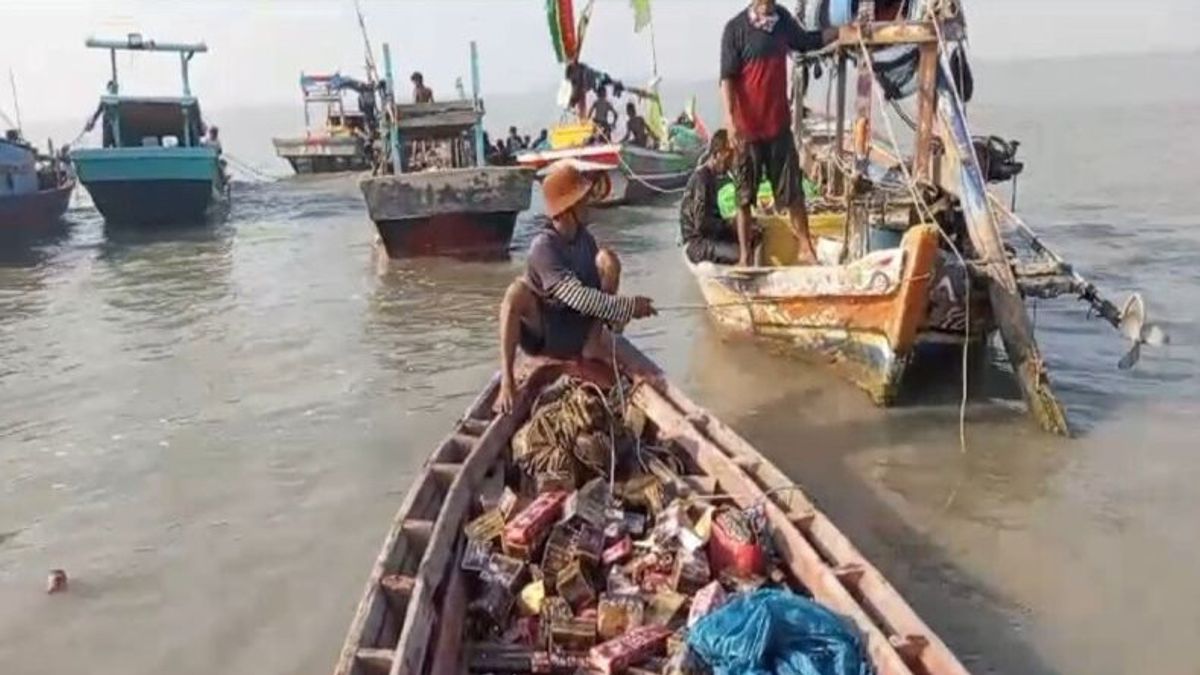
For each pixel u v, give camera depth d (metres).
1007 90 68.12
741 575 5.52
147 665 6.18
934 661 4.40
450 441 6.90
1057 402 8.95
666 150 24.02
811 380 10.45
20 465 9.29
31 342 13.58
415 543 5.68
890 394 9.62
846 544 5.47
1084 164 25.50
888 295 9.17
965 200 9.51
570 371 7.24
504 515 5.92
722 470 6.45
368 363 11.85
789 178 10.63
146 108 23.91
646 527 6.00
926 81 10.22
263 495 8.41
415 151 18.62
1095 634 6.17
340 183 31.77
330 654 6.21
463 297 14.80
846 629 4.57
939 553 7.13
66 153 25.09
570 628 5.20
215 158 23.19
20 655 6.34
